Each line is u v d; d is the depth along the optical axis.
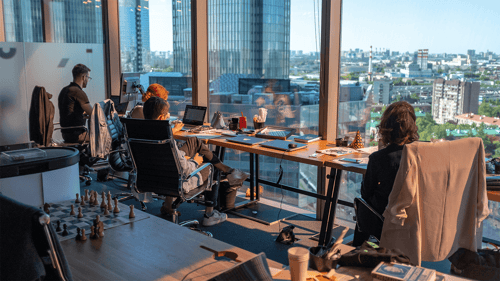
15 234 1.25
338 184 3.15
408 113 2.23
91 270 1.76
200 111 4.49
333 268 1.51
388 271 1.32
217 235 3.62
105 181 5.27
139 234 2.16
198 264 1.79
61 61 5.39
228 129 4.39
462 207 2.12
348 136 3.82
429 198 2.04
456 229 2.12
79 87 4.82
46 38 6.26
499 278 2.11
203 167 3.14
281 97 4.29
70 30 6.16
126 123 3.04
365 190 2.38
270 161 4.50
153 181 3.17
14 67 4.02
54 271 1.33
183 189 3.10
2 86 3.95
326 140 3.86
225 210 4.20
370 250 1.54
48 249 1.29
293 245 3.41
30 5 6.23
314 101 3.99
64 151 3.06
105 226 2.28
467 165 2.07
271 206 4.41
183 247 1.98
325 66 3.80
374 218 2.34
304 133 4.13
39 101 4.25
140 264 1.81
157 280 1.67
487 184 2.29
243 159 4.70
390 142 2.27
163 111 3.33
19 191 2.85
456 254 2.28
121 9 5.83
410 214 2.06
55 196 3.03
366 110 3.75
